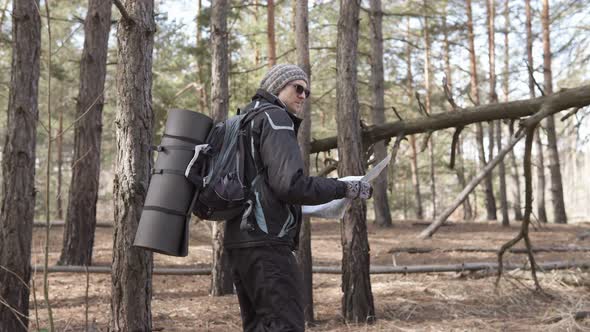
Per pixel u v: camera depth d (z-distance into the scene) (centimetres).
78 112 883
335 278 792
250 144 237
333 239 1292
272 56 1490
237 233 236
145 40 341
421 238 1226
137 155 333
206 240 1196
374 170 244
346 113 526
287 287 232
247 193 232
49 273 805
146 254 334
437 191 3691
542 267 744
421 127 533
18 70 418
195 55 1491
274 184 224
